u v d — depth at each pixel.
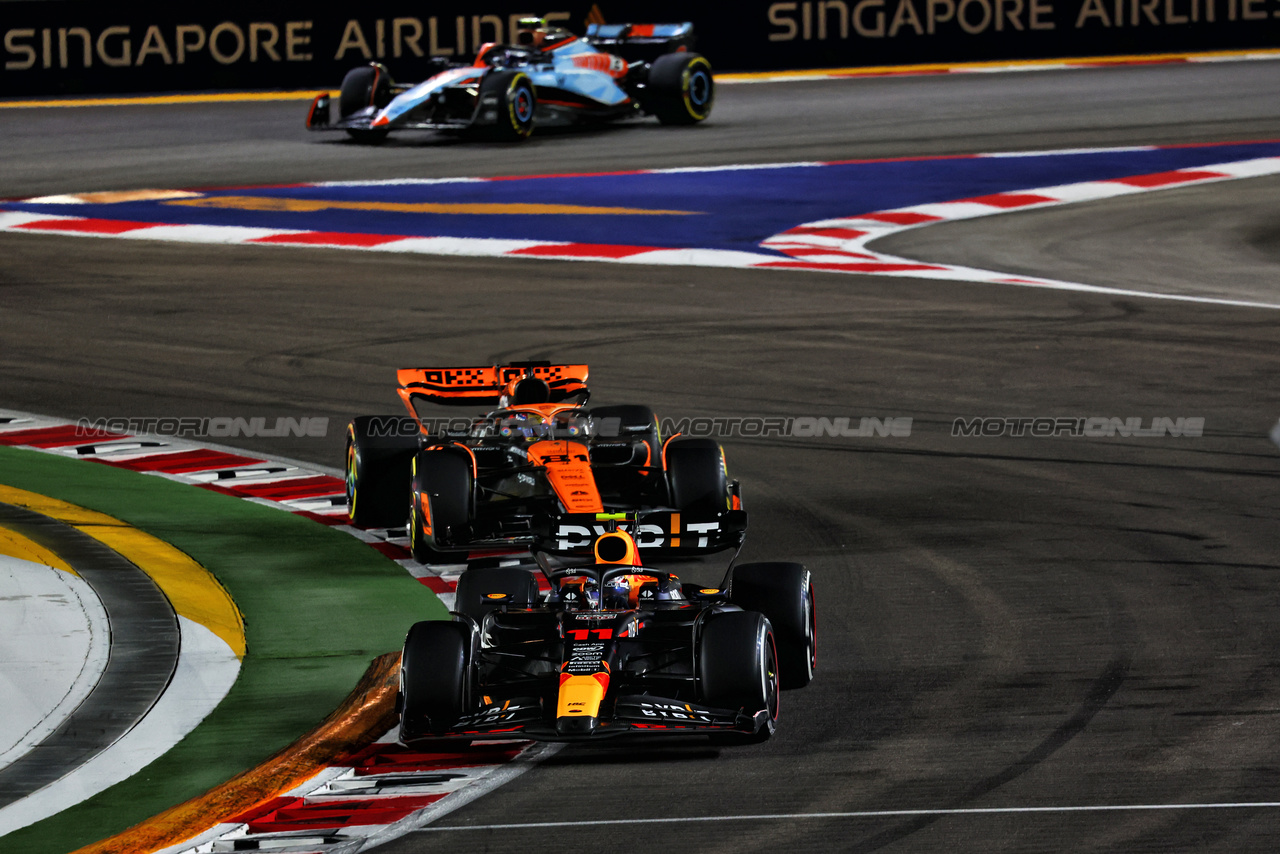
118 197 102.00
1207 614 34.16
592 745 28.56
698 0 165.12
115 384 58.88
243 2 161.25
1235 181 106.94
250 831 25.53
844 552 39.53
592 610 29.14
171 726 29.84
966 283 76.25
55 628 34.44
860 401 54.75
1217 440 49.19
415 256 84.06
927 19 166.88
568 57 127.19
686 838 24.44
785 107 141.88
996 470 46.56
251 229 91.06
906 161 113.56
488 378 44.38
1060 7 167.38
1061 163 112.38
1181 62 166.12
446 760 28.19
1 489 45.59
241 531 42.16
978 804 25.27
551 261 82.12
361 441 41.94
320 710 30.59
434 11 159.38
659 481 41.34
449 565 39.59
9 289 76.75
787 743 28.12
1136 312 69.38
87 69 161.25
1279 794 25.22
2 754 28.59
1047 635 33.22
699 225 91.62
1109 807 24.95
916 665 31.77
